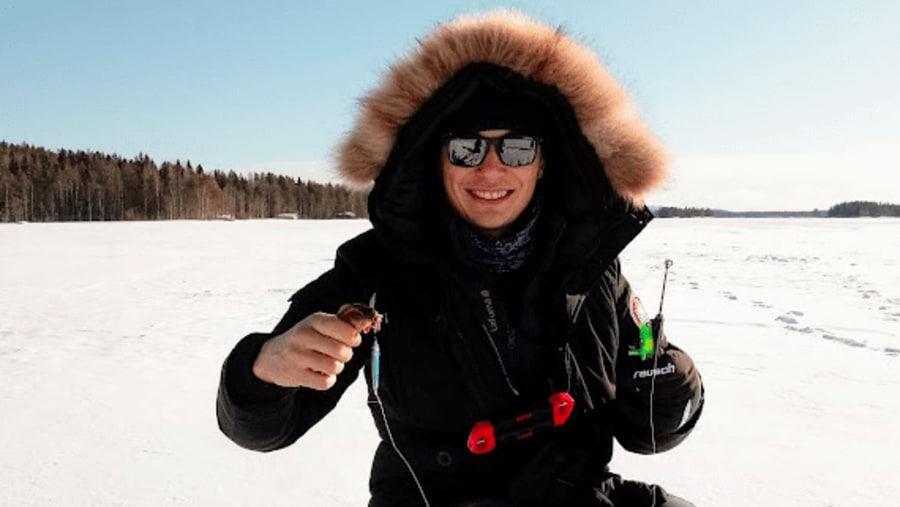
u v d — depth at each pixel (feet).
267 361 3.96
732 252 55.21
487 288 4.68
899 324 20.42
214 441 10.29
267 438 4.39
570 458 4.58
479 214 4.89
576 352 4.87
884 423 11.05
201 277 36.40
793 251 56.29
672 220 174.91
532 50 4.82
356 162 5.16
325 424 11.07
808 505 8.08
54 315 23.12
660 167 5.03
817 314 22.50
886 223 146.72
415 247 4.78
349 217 271.49
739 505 8.11
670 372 4.96
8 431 10.73
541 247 4.98
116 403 12.30
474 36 4.81
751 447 9.99
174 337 19.07
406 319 4.65
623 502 4.78
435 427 4.65
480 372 4.58
